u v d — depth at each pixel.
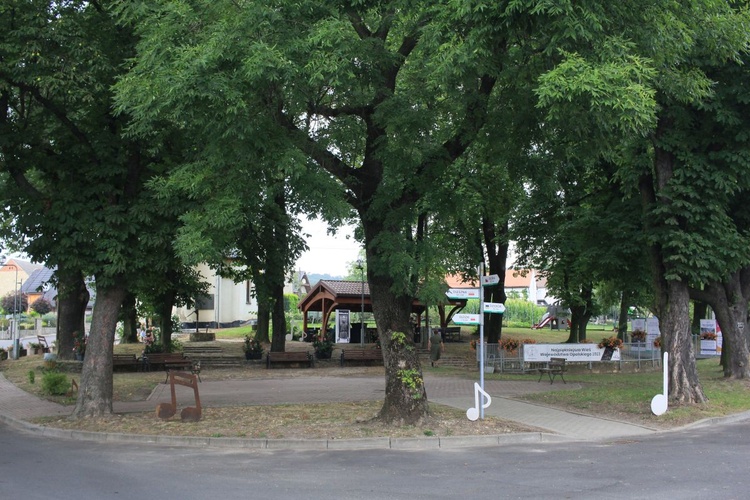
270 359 28.00
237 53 10.79
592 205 25.36
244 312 60.69
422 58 13.16
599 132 11.93
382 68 12.78
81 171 14.57
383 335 13.09
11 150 14.64
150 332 32.91
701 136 16.61
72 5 14.44
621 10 10.83
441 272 18.97
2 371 25.77
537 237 28.73
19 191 14.73
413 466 9.74
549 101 9.91
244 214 12.20
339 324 41.59
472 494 7.93
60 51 13.62
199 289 33.06
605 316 83.38
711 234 16.09
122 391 19.38
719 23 13.20
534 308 74.69
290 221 25.75
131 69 13.05
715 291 19.81
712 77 16.06
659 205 16.28
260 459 10.44
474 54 10.49
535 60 11.68
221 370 27.14
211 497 7.87
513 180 14.62
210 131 11.46
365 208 13.28
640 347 26.67
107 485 8.56
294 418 13.95
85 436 12.71
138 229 14.37
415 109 12.56
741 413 15.09
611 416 14.80
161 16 11.82
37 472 9.46
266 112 11.86
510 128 13.12
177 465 9.96
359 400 17.25
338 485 8.49
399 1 11.34
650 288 23.53
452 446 11.59
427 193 13.05
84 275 19.98
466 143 13.14
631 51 11.25
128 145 14.79
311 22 11.55
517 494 7.91
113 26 14.41
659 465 9.63
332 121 13.33
